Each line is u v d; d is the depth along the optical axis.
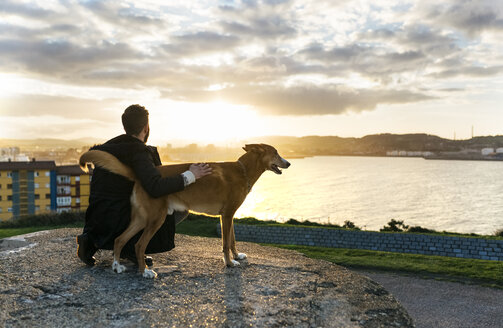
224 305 3.23
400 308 3.62
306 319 3.12
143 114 3.90
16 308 2.96
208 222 18.73
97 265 4.24
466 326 6.76
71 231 7.25
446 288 8.84
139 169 3.63
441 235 14.75
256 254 5.95
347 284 4.14
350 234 15.88
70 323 2.75
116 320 2.83
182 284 3.70
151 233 3.79
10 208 69.62
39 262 4.41
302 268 4.65
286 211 115.38
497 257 13.59
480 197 155.75
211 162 4.41
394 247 15.05
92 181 3.95
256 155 4.70
